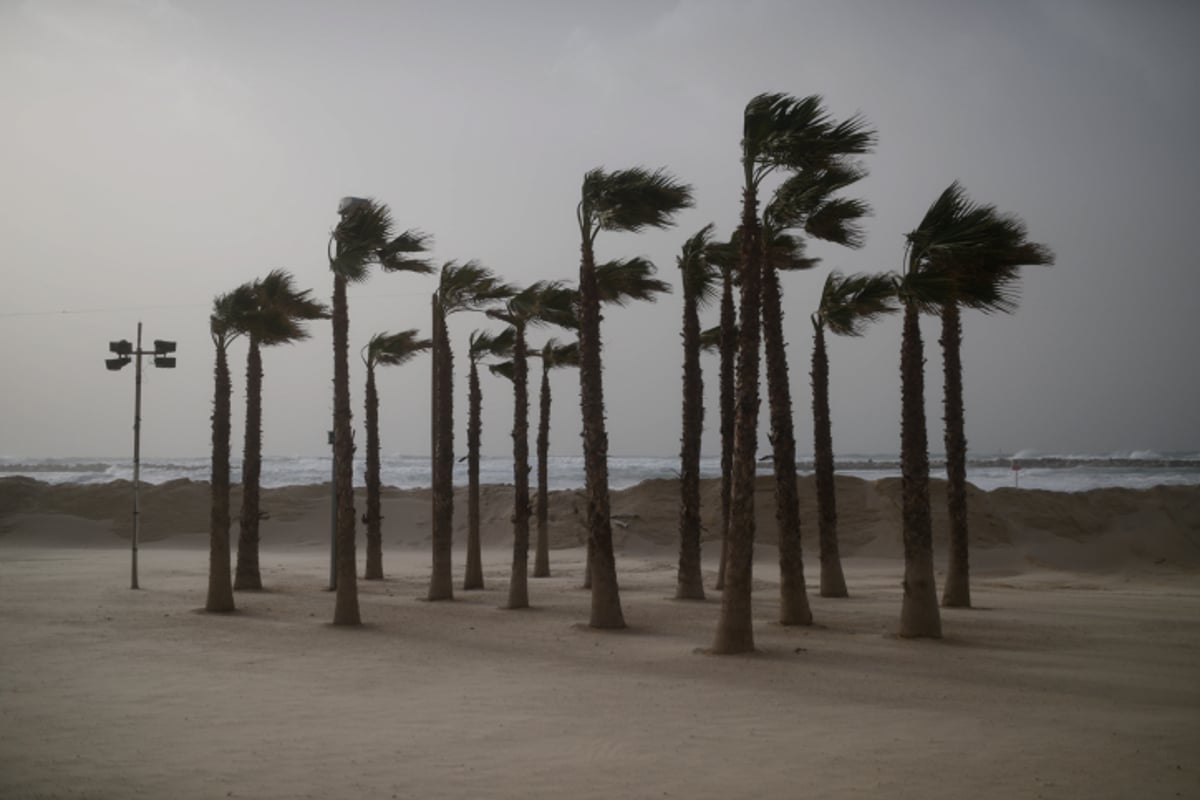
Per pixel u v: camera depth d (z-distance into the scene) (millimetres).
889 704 12539
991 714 11922
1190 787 8742
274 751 10000
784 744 10336
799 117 17188
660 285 24031
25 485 59219
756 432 17188
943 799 8375
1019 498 49719
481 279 25812
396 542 52312
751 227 17484
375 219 20938
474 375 30781
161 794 8508
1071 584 33406
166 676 14453
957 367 25203
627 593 28406
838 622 21328
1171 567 39688
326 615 22625
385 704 12453
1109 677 14641
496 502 56594
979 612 23406
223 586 22969
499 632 19812
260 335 24406
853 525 48562
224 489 23297
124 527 54156
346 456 21031
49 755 9797
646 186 20156
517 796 8477
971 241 17969
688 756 9820
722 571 28938
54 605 23594
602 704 12477
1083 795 8500
